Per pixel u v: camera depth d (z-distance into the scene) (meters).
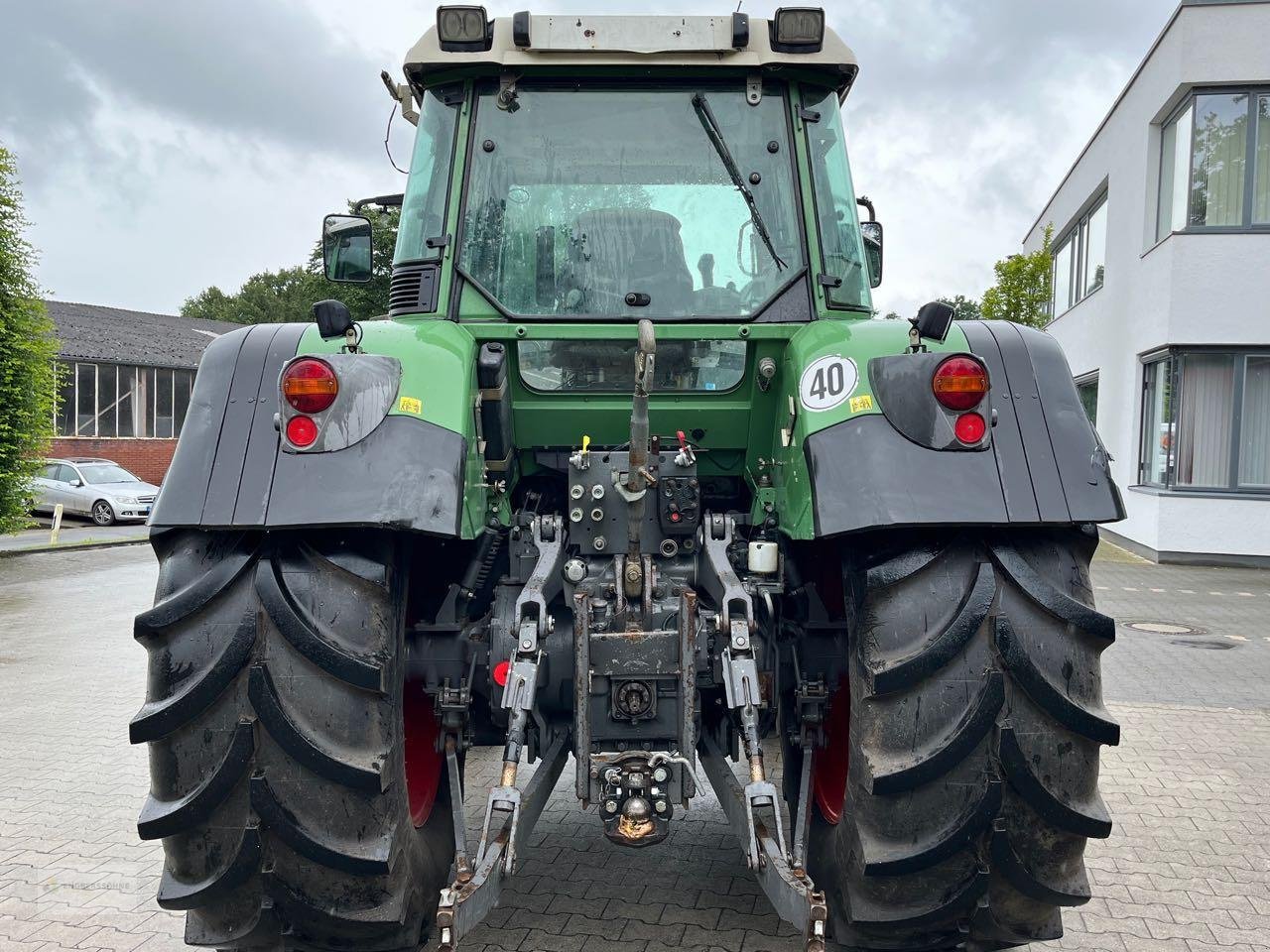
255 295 71.62
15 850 4.29
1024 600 2.41
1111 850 4.23
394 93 3.87
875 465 2.53
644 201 3.37
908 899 2.51
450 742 3.07
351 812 2.39
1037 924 2.58
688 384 3.33
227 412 2.58
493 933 3.43
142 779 5.27
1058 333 24.47
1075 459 2.53
